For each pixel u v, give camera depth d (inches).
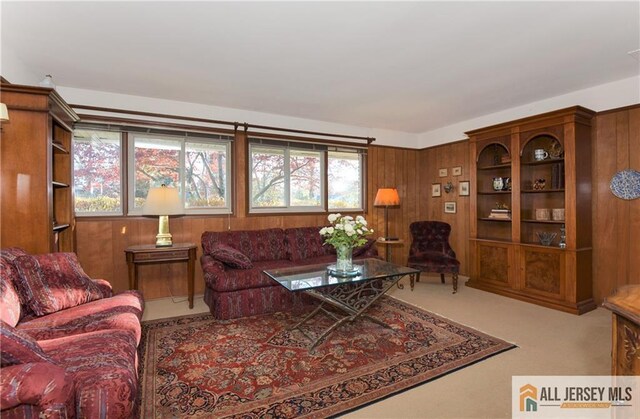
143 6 79.4
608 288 135.3
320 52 104.6
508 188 166.6
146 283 148.7
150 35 93.4
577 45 100.2
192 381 80.7
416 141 222.5
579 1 78.0
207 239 149.9
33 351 47.1
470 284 173.9
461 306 140.5
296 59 109.6
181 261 145.6
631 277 129.3
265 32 92.0
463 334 109.5
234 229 166.1
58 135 122.9
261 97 148.9
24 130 93.6
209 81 129.0
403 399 73.7
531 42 98.2
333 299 107.6
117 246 142.9
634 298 48.3
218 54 105.5
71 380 46.4
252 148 173.3
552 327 116.0
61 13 81.9
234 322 121.2
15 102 92.4
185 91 140.3
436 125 202.8
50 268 85.4
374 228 207.5
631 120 128.3
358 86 135.3
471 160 175.9
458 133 198.1
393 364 89.4
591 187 140.2
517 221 155.0
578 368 86.8
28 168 94.0
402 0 77.6
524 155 156.6
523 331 112.4
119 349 60.3
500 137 162.6
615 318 49.0
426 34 93.4
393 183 215.2
